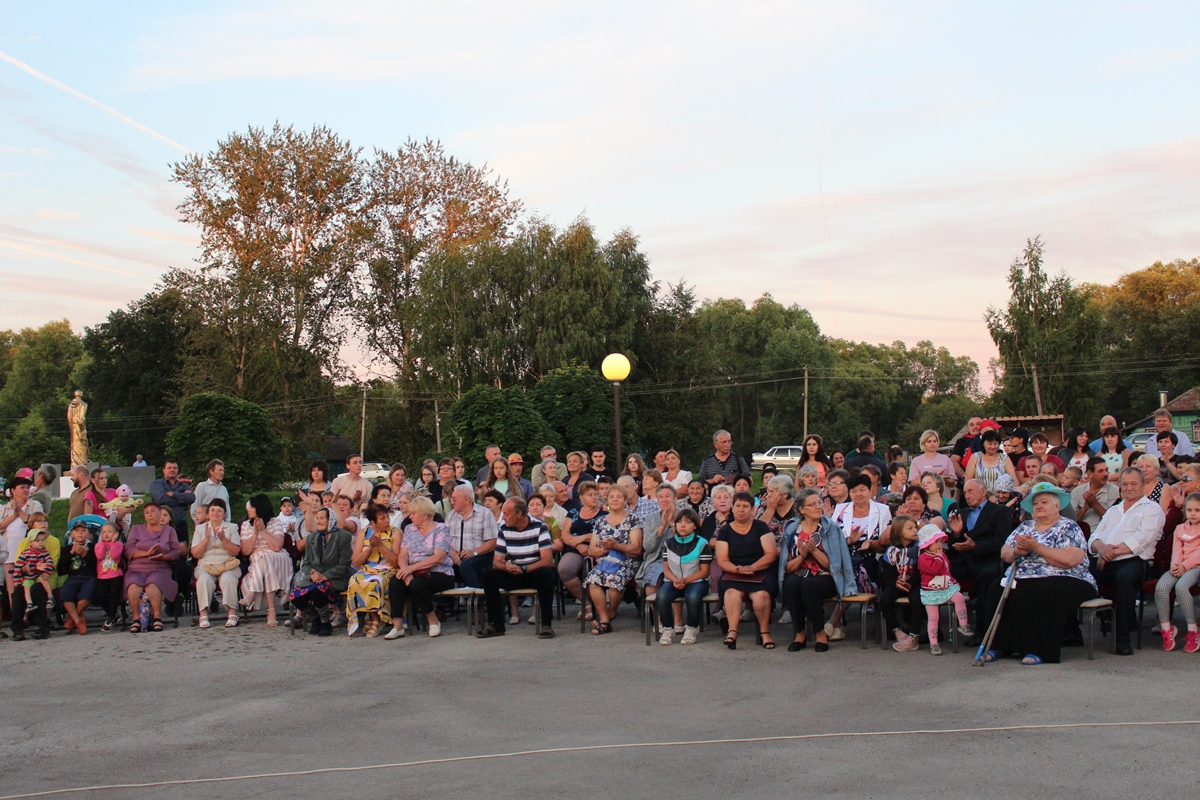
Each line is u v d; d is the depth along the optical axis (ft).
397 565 39.22
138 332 192.54
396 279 169.37
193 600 46.34
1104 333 232.12
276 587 42.47
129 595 41.42
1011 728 22.45
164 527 42.93
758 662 31.65
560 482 47.26
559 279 142.72
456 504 42.50
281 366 154.51
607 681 29.43
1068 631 32.91
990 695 25.85
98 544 41.98
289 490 84.48
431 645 36.68
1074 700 24.90
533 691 28.32
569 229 146.00
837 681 28.40
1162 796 17.67
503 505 41.16
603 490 42.80
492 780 19.90
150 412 192.24
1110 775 18.89
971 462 44.27
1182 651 31.07
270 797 19.33
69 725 25.64
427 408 157.17
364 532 39.88
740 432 267.39
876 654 32.42
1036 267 177.37
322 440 165.17
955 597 31.99
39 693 29.63
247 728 24.94
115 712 26.99
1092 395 172.86
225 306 154.92
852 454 48.29
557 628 39.65
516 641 36.94
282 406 152.56
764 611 34.09
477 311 143.02
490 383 141.08
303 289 157.07
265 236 159.33
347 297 167.63
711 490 46.29
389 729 24.45
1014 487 41.50
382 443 182.09
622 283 149.48
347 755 22.24
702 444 164.66
